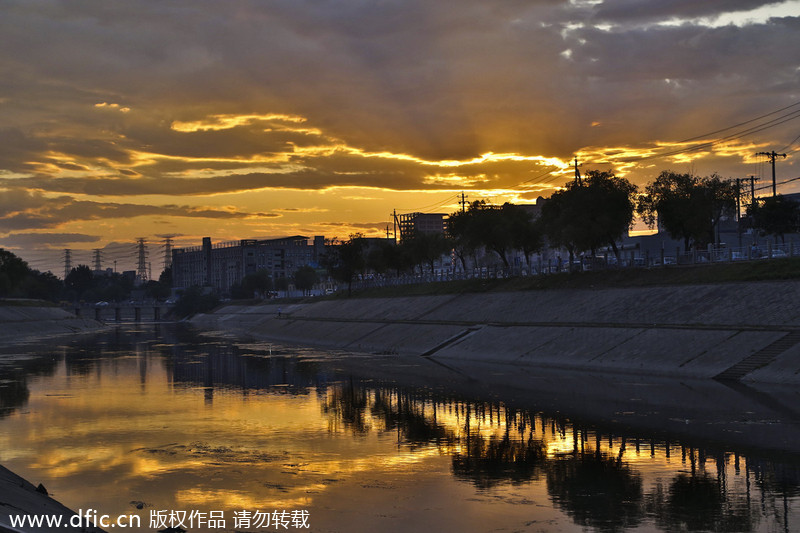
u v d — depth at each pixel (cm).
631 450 4238
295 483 3747
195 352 12812
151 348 14088
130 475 3947
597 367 7981
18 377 8812
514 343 9844
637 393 6188
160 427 5347
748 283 8369
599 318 9494
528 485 3609
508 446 4475
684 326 8056
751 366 6625
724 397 5750
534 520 3062
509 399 6241
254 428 5266
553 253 17588
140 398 6875
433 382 7600
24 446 4706
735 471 3722
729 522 2972
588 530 2923
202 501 3456
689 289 9031
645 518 3047
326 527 3047
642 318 8875
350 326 15212
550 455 4209
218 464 4175
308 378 8294
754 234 13138
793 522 2956
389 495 3500
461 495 3469
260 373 8994
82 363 10756
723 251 9744
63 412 6069
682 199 10850
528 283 12456
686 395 5944
